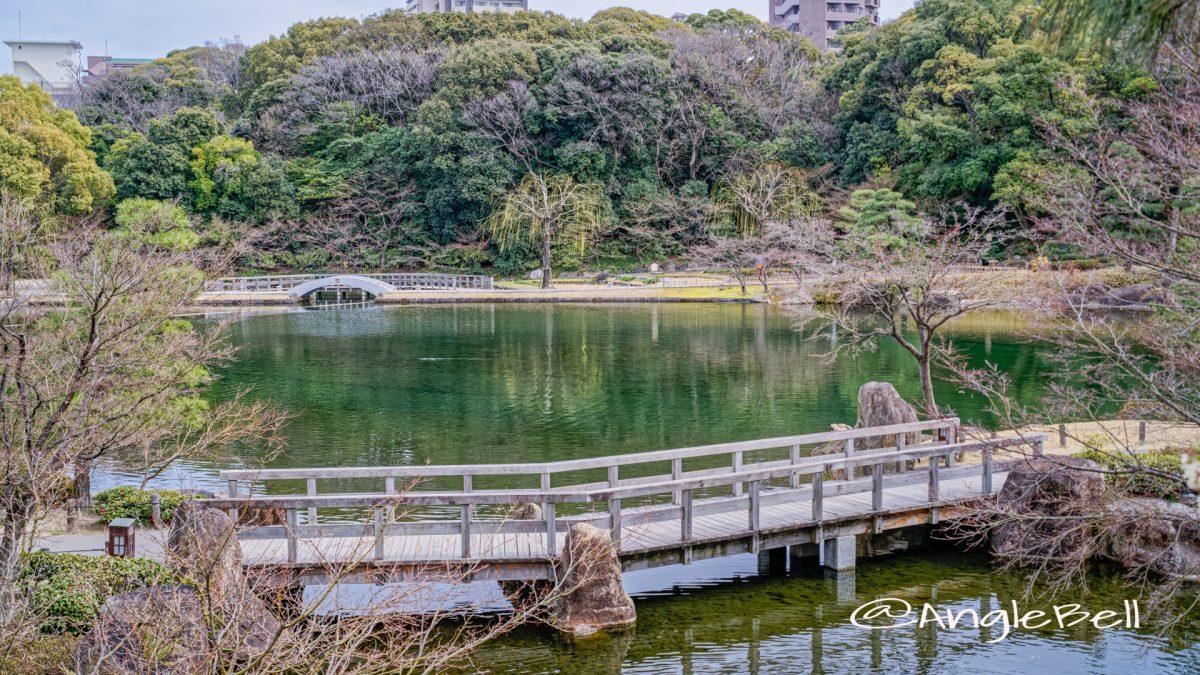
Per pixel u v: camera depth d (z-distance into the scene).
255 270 52.97
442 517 13.67
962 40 45.00
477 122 54.19
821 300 33.50
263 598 9.20
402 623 8.35
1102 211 8.69
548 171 54.19
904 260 17.58
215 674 5.66
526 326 35.84
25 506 8.27
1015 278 20.14
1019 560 11.17
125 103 63.12
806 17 96.69
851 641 9.92
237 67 76.06
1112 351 10.38
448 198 52.97
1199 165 7.96
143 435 10.42
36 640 8.05
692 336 32.59
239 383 24.58
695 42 62.22
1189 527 10.15
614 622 10.01
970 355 27.05
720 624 10.34
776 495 11.47
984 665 9.36
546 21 69.31
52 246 10.75
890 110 49.09
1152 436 15.65
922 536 12.94
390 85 60.16
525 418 20.53
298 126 58.47
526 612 8.45
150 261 10.51
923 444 13.72
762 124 57.94
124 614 7.11
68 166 41.41
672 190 56.94
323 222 54.38
